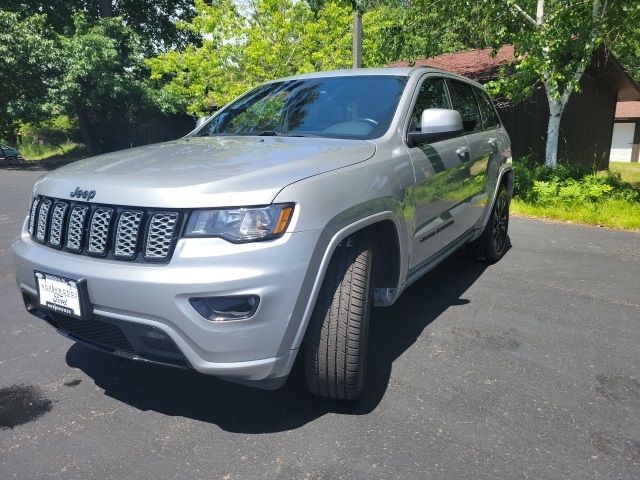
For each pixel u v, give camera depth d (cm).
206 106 1587
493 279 509
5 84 2306
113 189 249
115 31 2266
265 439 258
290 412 281
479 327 392
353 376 267
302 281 238
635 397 295
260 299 229
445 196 389
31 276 275
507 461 240
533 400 291
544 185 914
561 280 507
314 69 1392
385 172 300
